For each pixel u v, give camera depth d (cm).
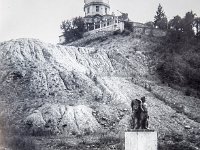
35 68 5678
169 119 4712
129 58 6931
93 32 8994
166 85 6191
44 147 3441
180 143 3666
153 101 5284
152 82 6256
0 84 5328
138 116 2036
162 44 7531
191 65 6800
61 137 4047
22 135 4028
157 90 5831
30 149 3291
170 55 6981
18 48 6338
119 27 8350
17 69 5606
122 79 6106
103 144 3581
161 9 8688
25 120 4362
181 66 6656
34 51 6372
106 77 5978
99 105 4872
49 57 6259
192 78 6406
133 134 1977
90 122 4422
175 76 6372
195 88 6234
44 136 4112
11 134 3912
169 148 3425
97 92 5225
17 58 5991
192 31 8062
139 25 8400
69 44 9256
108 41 8075
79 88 5312
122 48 7400
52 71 5581
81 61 6600
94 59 6769
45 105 4656
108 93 5222
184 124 4600
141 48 7419
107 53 7069
